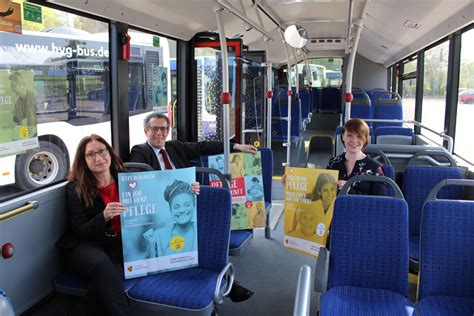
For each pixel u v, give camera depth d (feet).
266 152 14.69
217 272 9.12
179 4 13.15
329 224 9.48
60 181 10.82
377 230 8.11
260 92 19.84
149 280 8.82
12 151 9.07
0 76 8.80
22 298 9.26
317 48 31.81
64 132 12.64
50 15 10.20
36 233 9.57
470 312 7.29
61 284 9.37
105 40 12.39
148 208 8.96
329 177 9.48
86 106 12.82
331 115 40.78
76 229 9.59
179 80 17.47
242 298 10.73
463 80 15.30
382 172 10.48
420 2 13.91
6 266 8.77
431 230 7.82
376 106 26.45
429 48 20.21
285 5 15.66
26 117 9.45
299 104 28.19
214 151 13.70
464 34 15.16
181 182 9.11
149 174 8.94
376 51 31.19
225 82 11.03
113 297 8.41
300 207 9.78
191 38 17.04
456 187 11.14
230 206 9.16
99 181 10.00
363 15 13.78
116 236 9.76
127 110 13.29
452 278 7.75
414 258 10.18
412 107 24.93
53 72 11.99
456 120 16.21
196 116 17.81
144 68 15.35
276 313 10.77
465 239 7.70
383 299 7.80
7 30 8.77
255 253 14.67
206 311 8.02
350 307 7.54
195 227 9.18
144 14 12.74
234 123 17.37
